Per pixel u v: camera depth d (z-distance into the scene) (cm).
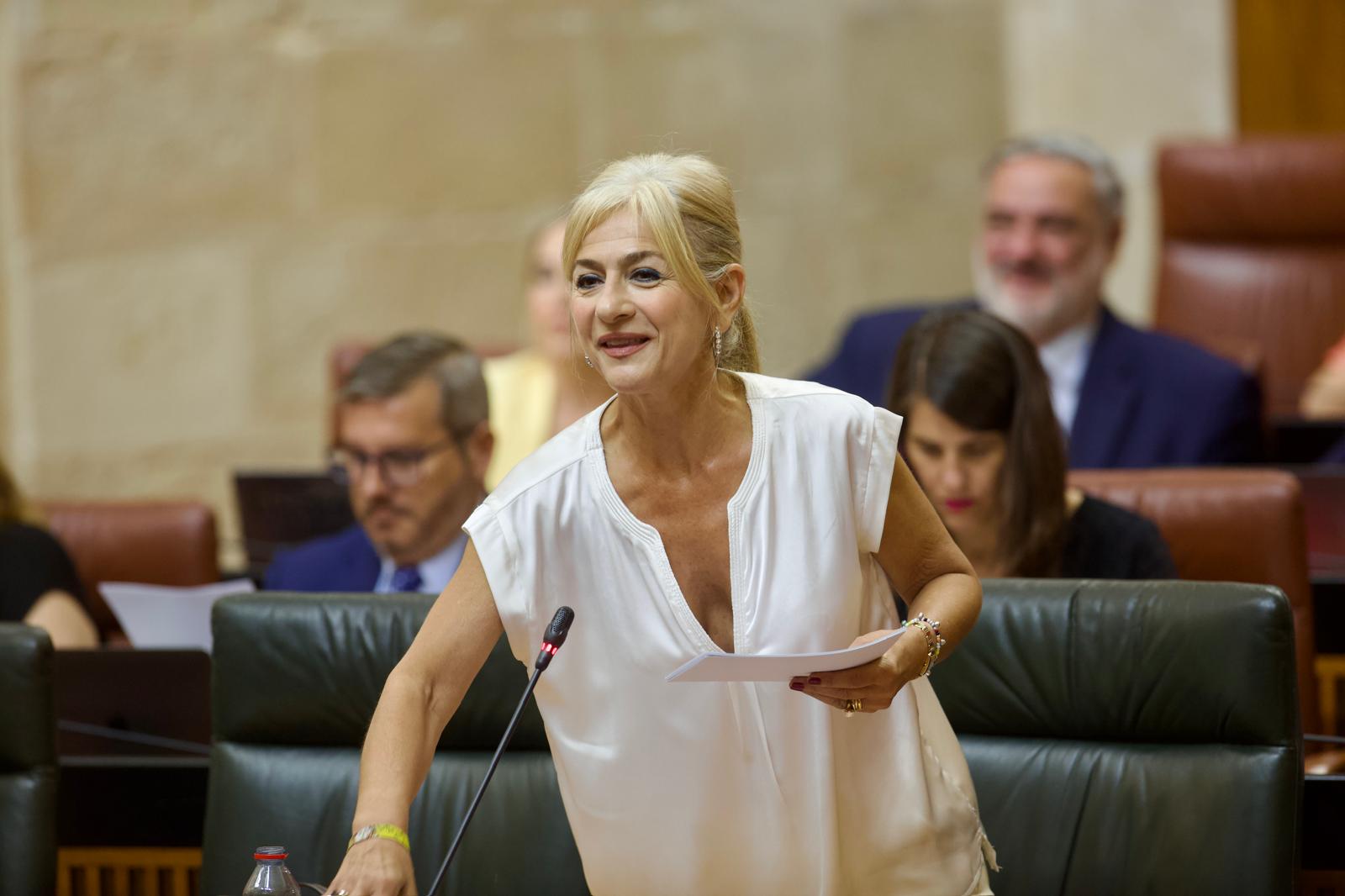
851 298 2369
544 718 714
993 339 1034
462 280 2228
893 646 654
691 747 696
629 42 2267
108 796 967
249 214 2156
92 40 2086
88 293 2105
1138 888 776
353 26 2181
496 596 688
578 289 661
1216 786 769
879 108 2367
